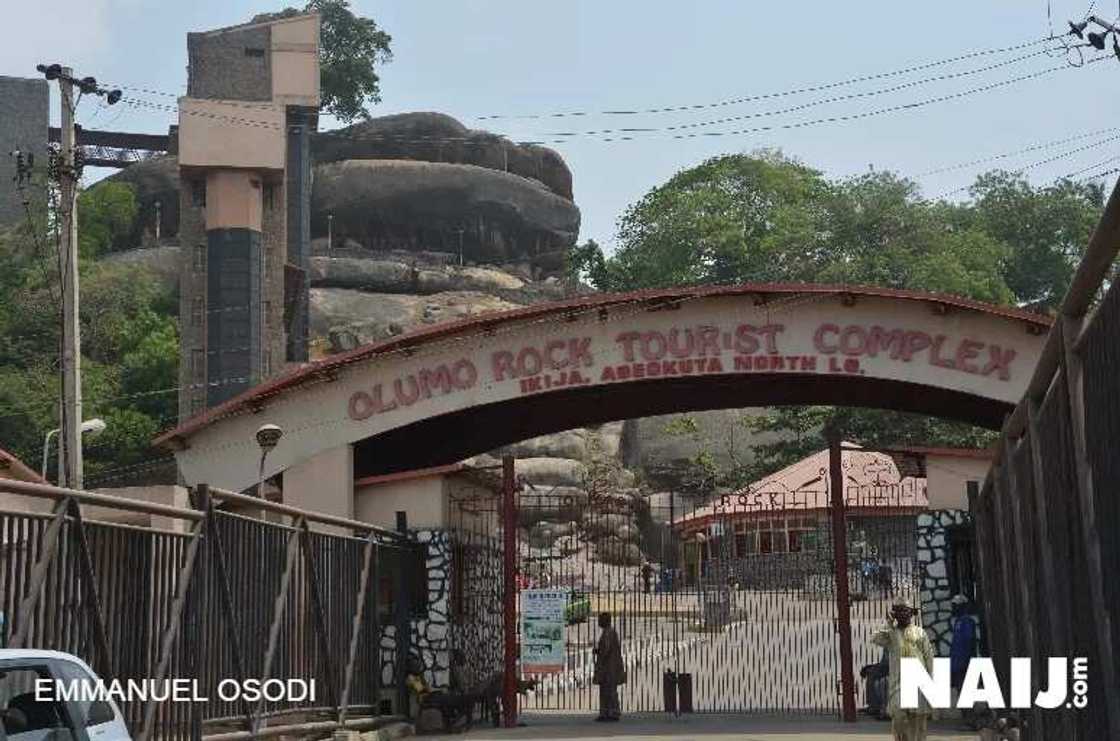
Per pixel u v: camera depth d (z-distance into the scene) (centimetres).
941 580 2375
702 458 7394
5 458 2534
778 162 10319
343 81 11612
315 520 1981
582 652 3522
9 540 1186
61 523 1250
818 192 9800
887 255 8331
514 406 2936
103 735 1040
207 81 8425
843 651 2412
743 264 9181
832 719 2464
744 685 3241
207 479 2630
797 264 8888
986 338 2478
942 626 2364
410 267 10025
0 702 945
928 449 2425
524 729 2386
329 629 2050
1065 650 1020
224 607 1614
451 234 10644
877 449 2445
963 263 8588
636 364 2536
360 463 3077
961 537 2384
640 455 8206
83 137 10838
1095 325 796
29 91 10169
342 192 10369
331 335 9088
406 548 2453
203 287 7819
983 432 6012
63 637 1262
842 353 2505
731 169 9844
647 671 3444
